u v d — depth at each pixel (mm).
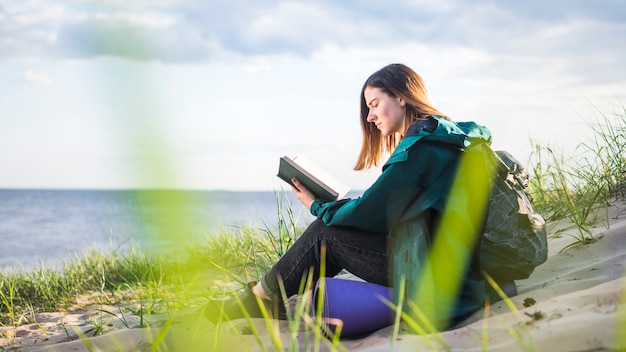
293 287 2957
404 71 2963
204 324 3094
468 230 2541
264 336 2768
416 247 2551
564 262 3260
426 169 2604
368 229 2766
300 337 2695
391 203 2643
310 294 2938
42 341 3404
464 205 2547
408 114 2949
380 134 3209
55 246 25797
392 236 2719
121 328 3451
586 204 4371
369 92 3016
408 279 2525
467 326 2328
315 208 2910
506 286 2725
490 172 2668
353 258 2818
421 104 2904
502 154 2947
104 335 3078
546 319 2195
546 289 2721
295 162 3045
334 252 2859
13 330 3811
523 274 2711
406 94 2920
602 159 4730
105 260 6660
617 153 4707
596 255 3238
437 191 2586
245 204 62594
